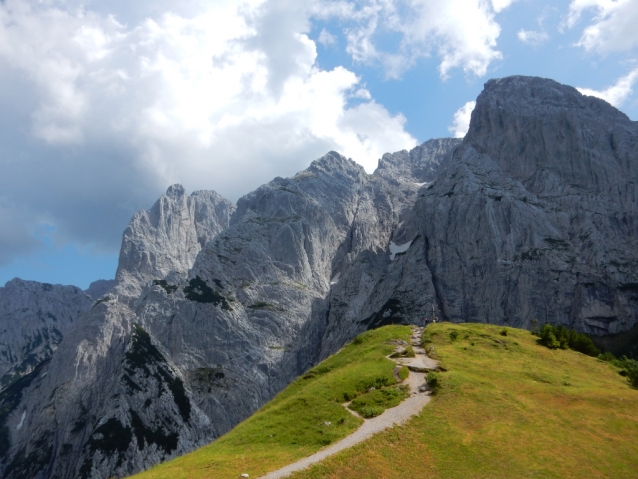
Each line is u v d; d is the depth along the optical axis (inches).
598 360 2640.3
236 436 1590.8
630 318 6673.2
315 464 1269.7
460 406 1668.3
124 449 6353.3
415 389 1840.6
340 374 2022.6
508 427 1540.4
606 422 1646.2
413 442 1427.2
